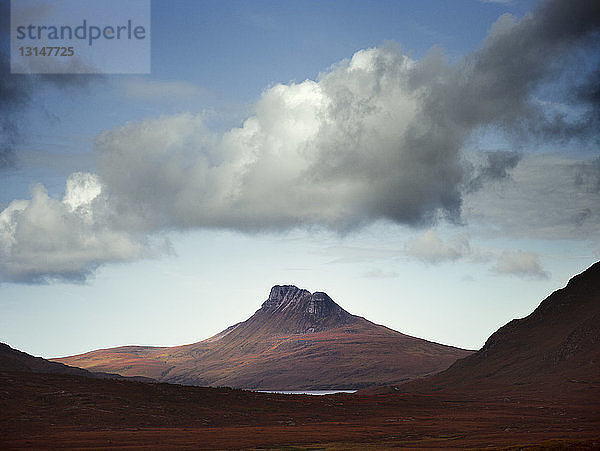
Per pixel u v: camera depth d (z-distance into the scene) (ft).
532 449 394.32
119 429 557.33
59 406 597.11
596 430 554.46
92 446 463.01
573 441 420.36
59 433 522.88
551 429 577.02
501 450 399.65
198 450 451.94
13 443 471.21
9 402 584.81
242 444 485.15
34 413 571.69
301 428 593.42
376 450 442.91
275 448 468.75
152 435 520.01
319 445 487.20
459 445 470.80
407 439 529.45
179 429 570.46
